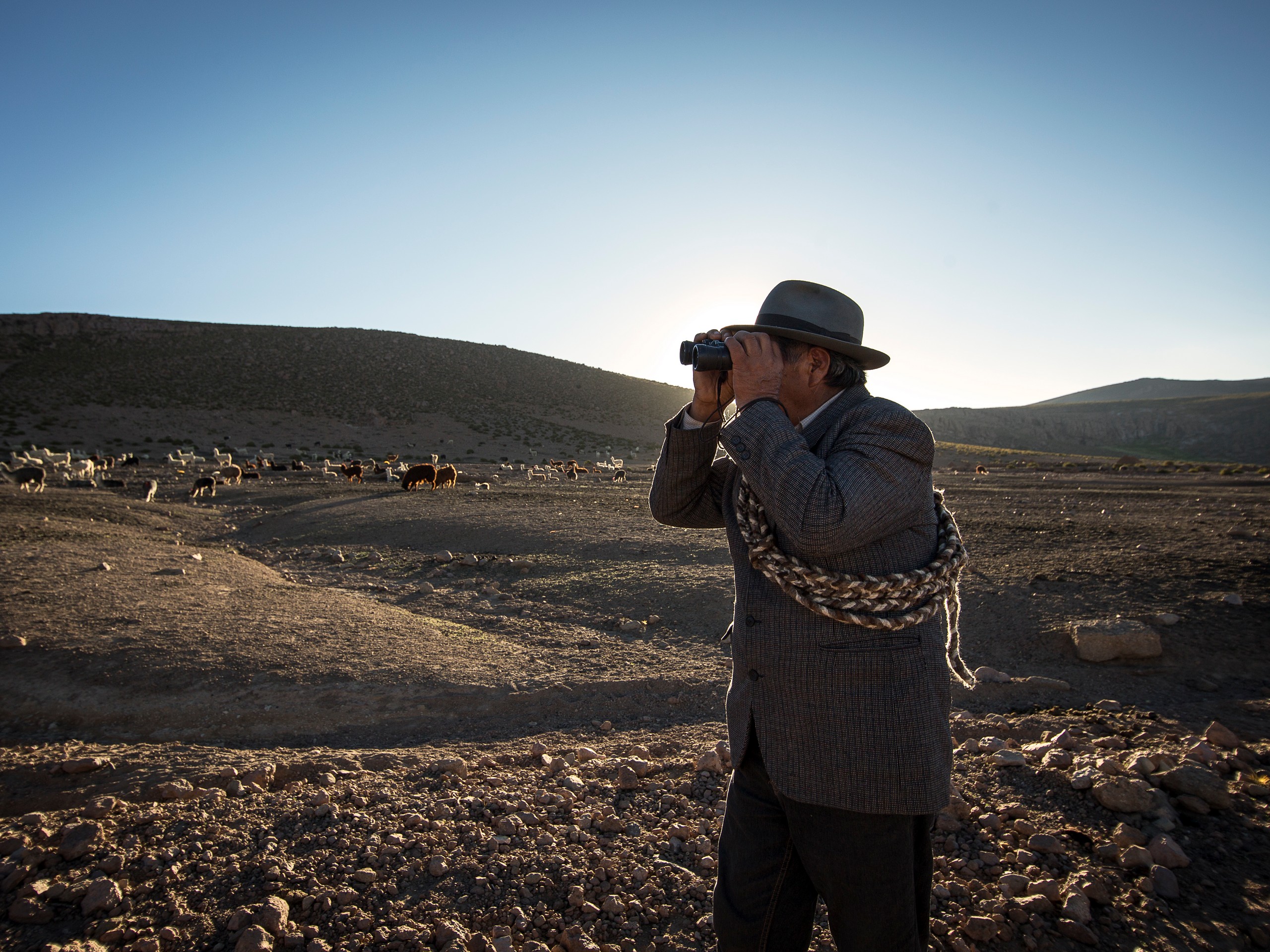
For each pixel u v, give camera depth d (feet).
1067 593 26.00
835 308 5.74
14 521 50.11
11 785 12.87
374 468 148.36
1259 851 9.57
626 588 30.73
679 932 8.37
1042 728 14.71
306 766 13.07
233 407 248.93
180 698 17.57
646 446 277.44
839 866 5.25
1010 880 9.17
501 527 49.44
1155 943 8.11
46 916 8.34
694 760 13.28
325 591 30.14
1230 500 70.59
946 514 5.94
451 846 9.95
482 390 313.32
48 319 309.42
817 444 5.51
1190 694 17.79
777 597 5.44
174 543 48.44
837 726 5.19
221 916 8.40
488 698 18.17
